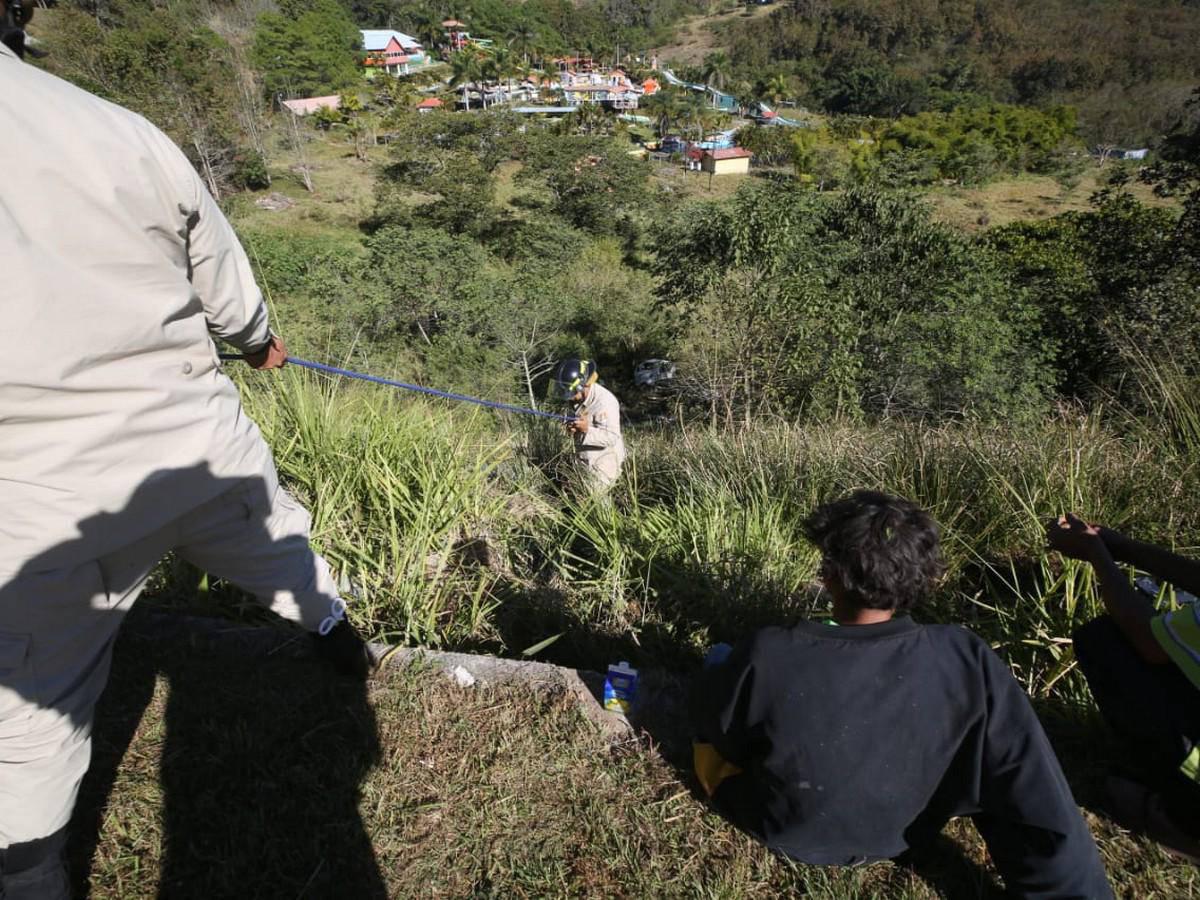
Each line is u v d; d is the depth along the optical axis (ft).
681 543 10.26
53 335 4.24
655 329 88.69
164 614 8.31
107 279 4.45
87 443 4.53
